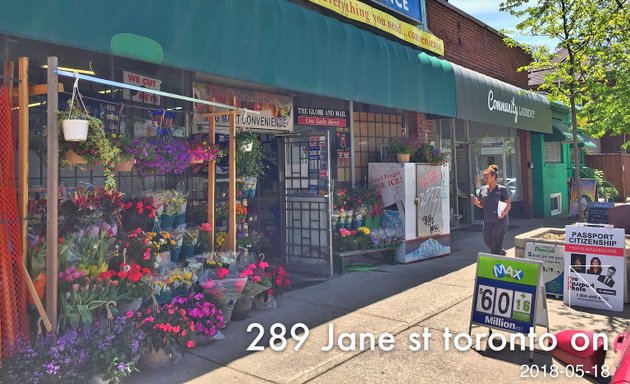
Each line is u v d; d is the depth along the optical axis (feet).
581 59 30.58
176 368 14.14
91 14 14.69
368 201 28.43
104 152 14.47
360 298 21.49
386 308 19.94
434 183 30.50
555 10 31.17
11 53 16.93
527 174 52.31
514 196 52.19
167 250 17.44
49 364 11.36
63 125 13.25
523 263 16.22
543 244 22.17
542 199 52.44
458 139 43.68
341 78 24.84
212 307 16.25
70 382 11.54
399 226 28.86
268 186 29.25
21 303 12.45
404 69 29.53
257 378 13.47
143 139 17.63
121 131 19.11
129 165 16.52
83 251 13.98
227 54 18.94
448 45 39.04
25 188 12.82
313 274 26.40
